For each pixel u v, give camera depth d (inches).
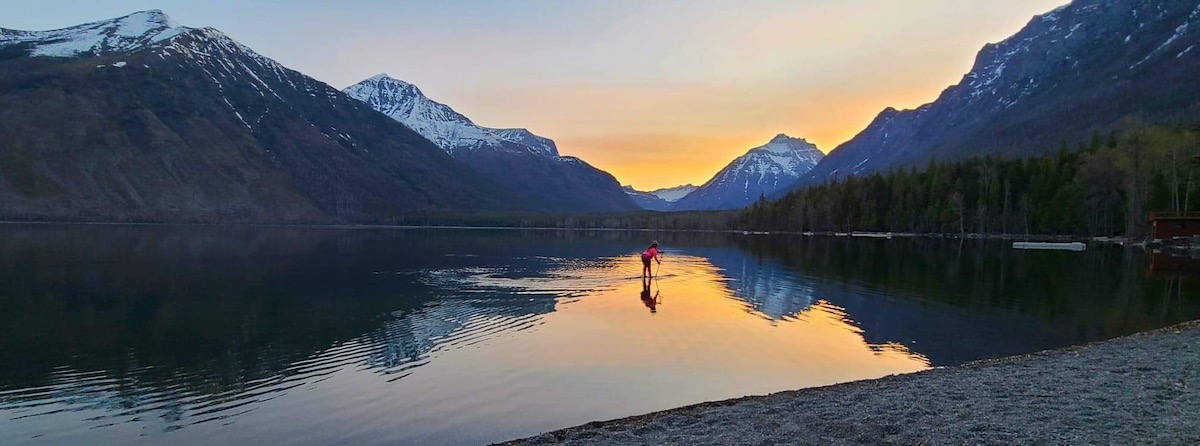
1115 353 739.4
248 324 1085.8
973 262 2406.5
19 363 826.2
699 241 4675.2
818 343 949.2
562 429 529.0
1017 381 615.2
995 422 475.5
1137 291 1515.7
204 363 824.9
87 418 629.0
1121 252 3021.7
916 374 691.4
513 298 1396.4
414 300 1360.7
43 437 582.2
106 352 885.8
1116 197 4138.8
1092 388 573.0
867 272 2011.6
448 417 621.3
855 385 651.5
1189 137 4003.4
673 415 556.7
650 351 890.7
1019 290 1542.8
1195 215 3272.6
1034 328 1063.6
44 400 682.2
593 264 2356.1
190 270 1964.8
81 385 733.9
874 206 5787.4
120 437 581.6
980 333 1026.1
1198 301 1357.0
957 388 599.5
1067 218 4301.2
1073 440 425.7
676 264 2363.4
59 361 836.6
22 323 1086.4
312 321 1114.7
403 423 605.6
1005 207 4785.9
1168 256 2728.8
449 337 979.9
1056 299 1389.0
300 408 650.8
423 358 847.7
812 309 1257.4
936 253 2982.3
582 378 752.3
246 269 2027.6
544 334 1004.6
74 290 1476.4
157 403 671.1
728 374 773.9
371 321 1114.1
